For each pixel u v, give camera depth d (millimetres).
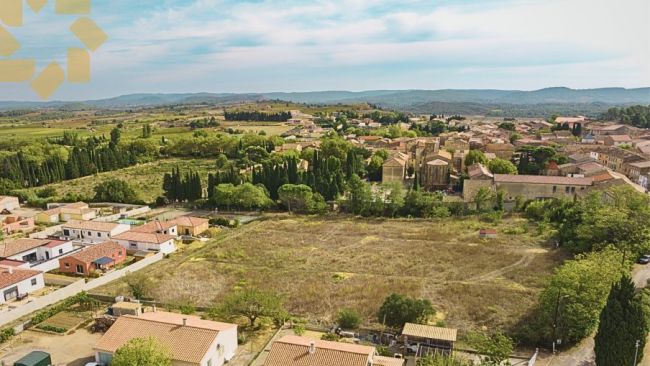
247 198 106438
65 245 76250
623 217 68062
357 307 54844
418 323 48500
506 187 107938
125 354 36000
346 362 38031
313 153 143500
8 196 116938
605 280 47094
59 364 43281
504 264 69188
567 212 83812
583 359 43844
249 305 49812
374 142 189875
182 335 42344
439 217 99312
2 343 46938
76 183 142750
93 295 58094
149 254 76375
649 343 43719
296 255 75438
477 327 49688
